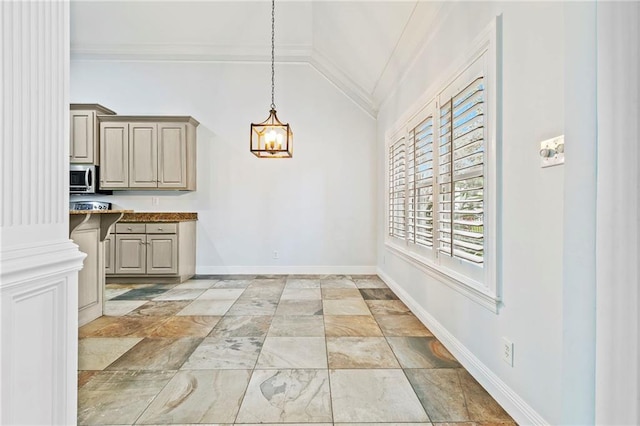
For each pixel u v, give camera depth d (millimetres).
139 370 2086
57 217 1009
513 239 1617
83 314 2924
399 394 1816
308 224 5164
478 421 1587
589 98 1022
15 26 874
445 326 2449
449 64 2357
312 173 5148
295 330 2789
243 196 5129
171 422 1575
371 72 4133
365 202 5164
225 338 2615
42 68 956
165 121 4711
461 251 2176
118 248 4484
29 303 898
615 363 846
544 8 1387
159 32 4668
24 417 883
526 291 1515
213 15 4434
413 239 3215
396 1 2746
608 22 853
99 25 4594
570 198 1090
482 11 1886
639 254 802
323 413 1646
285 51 4875
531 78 1477
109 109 5000
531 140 1479
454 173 2238
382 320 3041
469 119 2012
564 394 1139
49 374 963
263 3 4246
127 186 4688
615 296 845
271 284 4484
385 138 4453
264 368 2115
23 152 895
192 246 4988
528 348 1494
